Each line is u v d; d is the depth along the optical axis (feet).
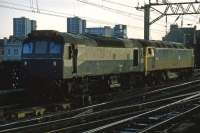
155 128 55.16
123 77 119.24
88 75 99.30
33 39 93.40
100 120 63.52
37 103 86.79
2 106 80.64
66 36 92.79
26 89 93.81
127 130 55.67
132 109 78.48
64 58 90.63
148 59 131.34
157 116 67.36
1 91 87.81
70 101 89.97
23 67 93.86
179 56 156.66
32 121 64.64
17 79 100.17
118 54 113.70
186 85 133.18
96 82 104.12
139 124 59.36
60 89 91.04
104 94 103.40
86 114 70.79
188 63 166.81
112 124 57.41
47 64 91.50
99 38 107.45
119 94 106.93
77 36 98.27
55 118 69.10
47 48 91.45
